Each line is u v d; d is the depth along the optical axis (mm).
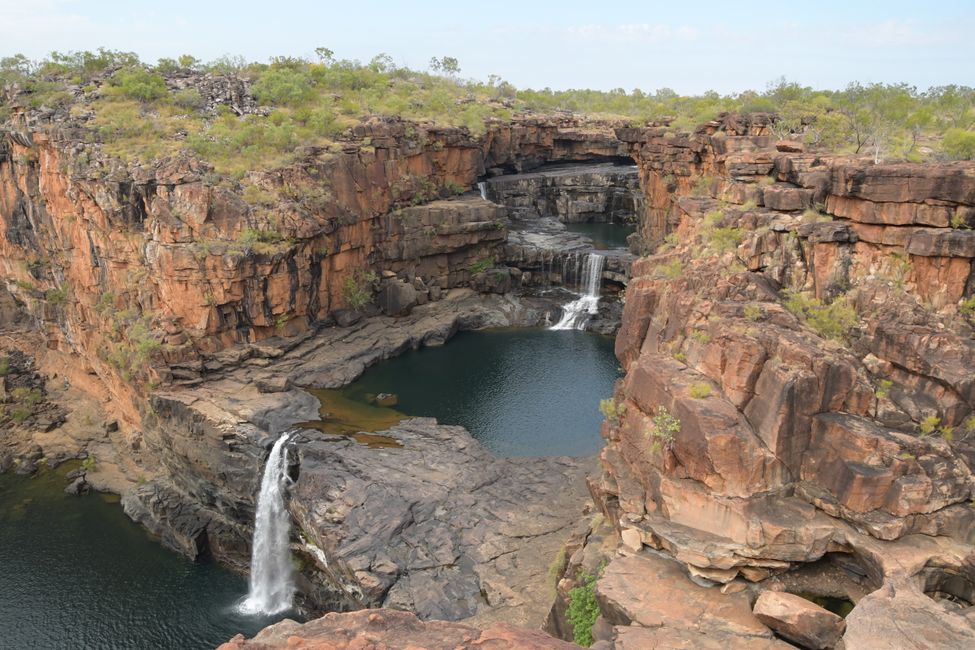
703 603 27672
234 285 62375
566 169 122125
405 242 82375
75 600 47562
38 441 66625
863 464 27625
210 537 52938
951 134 44250
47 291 73125
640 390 32562
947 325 30797
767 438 28594
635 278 39469
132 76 80375
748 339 29844
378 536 43719
